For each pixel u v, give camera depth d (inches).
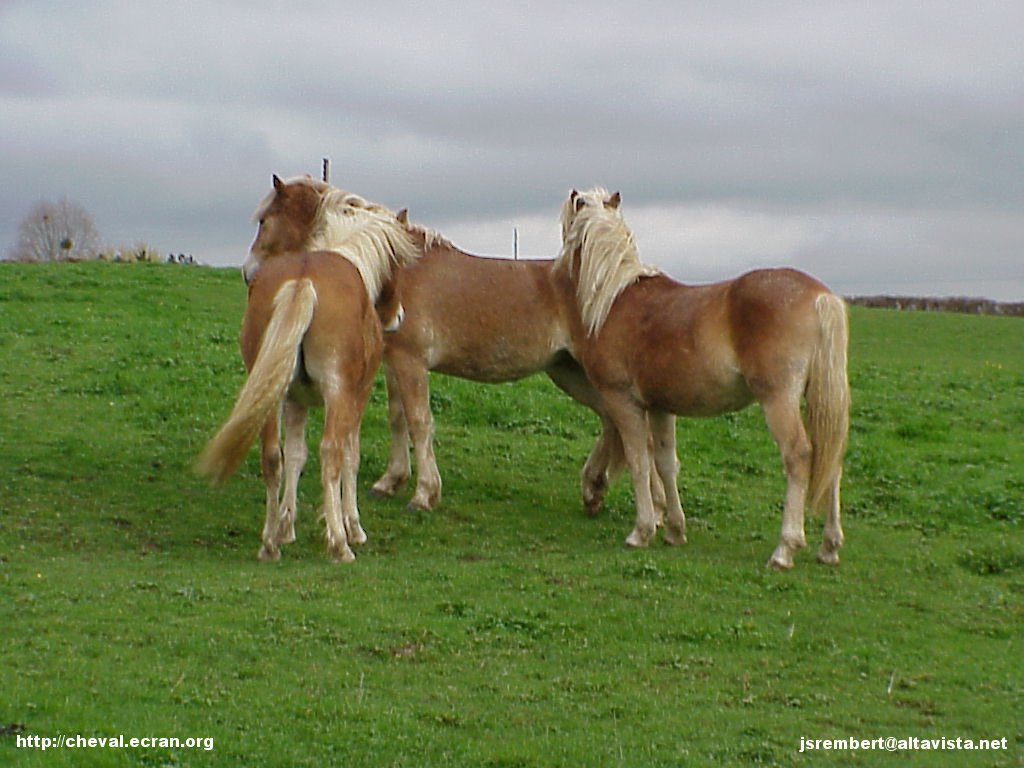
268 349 344.5
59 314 818.8
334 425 362.9
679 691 296.4
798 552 427.5
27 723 245.6
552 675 301.4
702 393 400.5
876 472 562.9
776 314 378.9
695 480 542.3
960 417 698.8
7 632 299.3
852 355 968.3
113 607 323.3
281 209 442.9
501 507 482.0
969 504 513.0
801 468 385.1
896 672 316.8
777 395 380.5
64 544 392.5
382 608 336.5
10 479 459.2
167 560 381.1
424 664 302.0
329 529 378.6
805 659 323.3
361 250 413.7
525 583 369.1
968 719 288.8
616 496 507.8
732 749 263.0
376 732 258.2
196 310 911.7
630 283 426.9
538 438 600.4
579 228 444.8
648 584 374.3
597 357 426.9
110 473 480.1
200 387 618.8
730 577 384.5
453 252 475.5
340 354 360.8
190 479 481.4
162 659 290.4
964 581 408.5
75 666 278.7
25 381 613.9
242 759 241.6
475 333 463.5
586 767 250.1
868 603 372.2
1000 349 1043.9
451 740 258.2
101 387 608.1
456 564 389.1
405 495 486.9
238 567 374.3
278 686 279.6
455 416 620.7
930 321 1224.8
